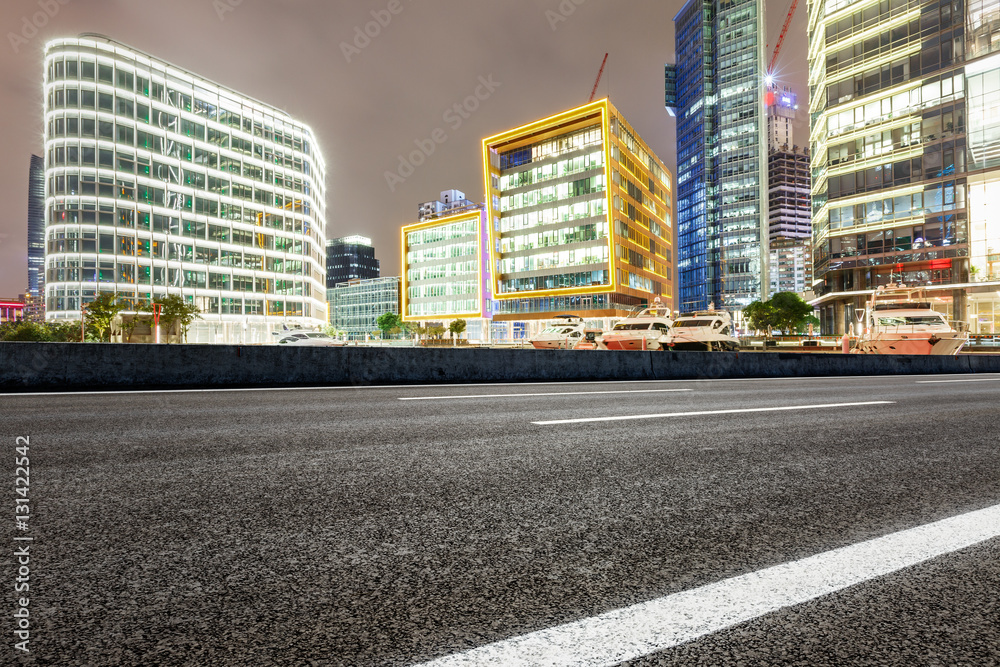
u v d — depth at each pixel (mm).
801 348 44875
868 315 20578
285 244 74875
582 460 3771
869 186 47875
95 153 55906
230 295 67562
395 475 3340
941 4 43344
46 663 1364
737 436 4711
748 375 14797
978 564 2064
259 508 2680
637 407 6746
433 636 1530
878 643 1512
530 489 3062
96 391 8852
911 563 2072
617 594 1810
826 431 4996
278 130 74562
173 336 52781
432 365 11570
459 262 93562
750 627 1600
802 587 1865
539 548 2209
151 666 1362
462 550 2178
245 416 5805
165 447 4133
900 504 2832
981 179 41312
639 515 2637
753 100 119875
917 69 44750
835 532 2416
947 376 14656
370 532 2365
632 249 75938
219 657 1413
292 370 10469
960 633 1569
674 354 14000
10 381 8789
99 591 1776
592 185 72188
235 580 1876
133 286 58125
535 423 5363
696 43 134625
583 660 1414
